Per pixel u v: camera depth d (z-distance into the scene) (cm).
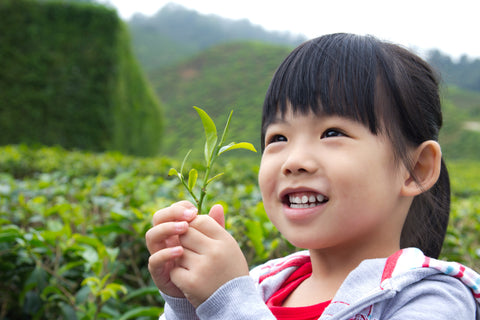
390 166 85
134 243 182
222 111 2109
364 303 79
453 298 79
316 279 96
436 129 97
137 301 190
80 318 149
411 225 100
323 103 84
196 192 242
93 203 245
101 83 940
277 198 89
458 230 237
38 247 171
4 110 893
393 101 87
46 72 916
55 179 317
